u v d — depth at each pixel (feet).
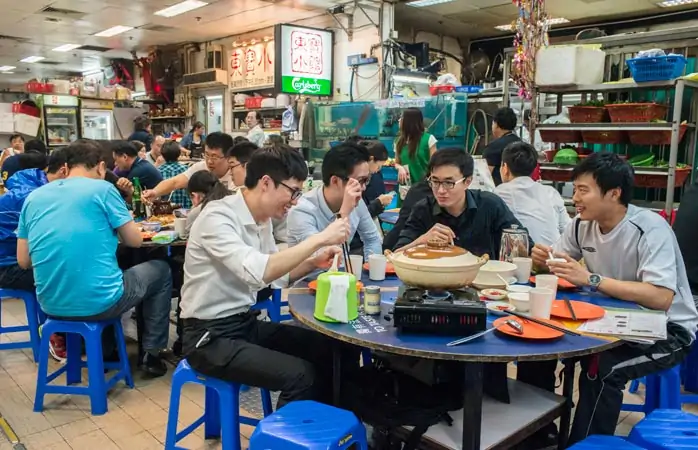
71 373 9.69
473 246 8.38
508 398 6.25
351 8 25.81
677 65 12.46
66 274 8.27
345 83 26.78
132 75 43.29
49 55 41.81
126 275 9.16
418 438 5.66
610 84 13.58
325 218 8.47
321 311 5.69
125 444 7.89
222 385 6.40
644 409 7.72
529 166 9.65
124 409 8.91
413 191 9.91
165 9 27.09
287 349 7.06
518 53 13.92
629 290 6.22
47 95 29.66
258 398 9.17
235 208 6.55
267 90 31.07
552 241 9.43
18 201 10.32
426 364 6.10
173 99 38.09
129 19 29.12
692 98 13.85
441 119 20.57
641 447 5.06
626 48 15.01
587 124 13.69
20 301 14.64
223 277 6.45
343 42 26.68
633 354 6.35
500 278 6.82
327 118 24.73
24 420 8.54
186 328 6.64
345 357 6.88
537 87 14.28
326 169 8.25
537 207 9.50
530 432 5.87
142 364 10.31
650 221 6.59
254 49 30.09
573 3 24.97
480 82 30.55
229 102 33.19
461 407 5.90
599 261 7.06
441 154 7.94
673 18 26.55
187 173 13.66
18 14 28.27
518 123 18.83
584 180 6.73
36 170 11.91
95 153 9.34
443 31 31.19
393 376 6.22
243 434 8.00
